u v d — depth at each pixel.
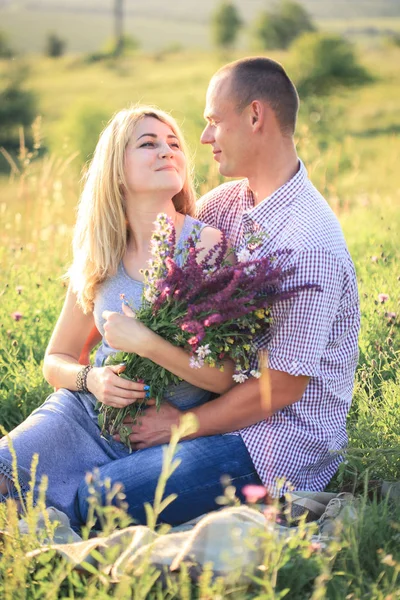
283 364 2.72
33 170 6.37
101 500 2.75
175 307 2.72
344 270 2.82
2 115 39.38
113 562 2.23
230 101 2.93
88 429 2.96
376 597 2.10
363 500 2.48
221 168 3.05
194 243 2.79
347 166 17.72
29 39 84.94
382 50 60.59
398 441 3.06
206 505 2.76
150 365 2.78
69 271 3.17
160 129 2.99
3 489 2.78
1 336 4.19
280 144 2.95
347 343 2.95
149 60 60.50
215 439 2.80
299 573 2.23
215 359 2.70
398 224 6.67
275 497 2.78
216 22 76.06
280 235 2.86
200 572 2.22
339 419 2.96
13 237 6.34
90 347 3.30
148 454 2.78
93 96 44.00
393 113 32.44
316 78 37.66
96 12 106.62
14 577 2.16
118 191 2.98
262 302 2.69
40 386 3.71
